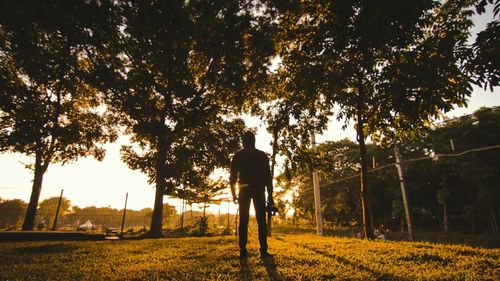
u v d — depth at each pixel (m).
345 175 51.06
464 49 7.05
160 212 17.03
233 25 10.71
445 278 3.30
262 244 4.62
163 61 7.77
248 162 4.69
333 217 53.34
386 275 3.45
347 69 9.14
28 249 6.32
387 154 49.12
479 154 41.16
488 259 4.48
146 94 8.21
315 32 8.91
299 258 4.54
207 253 5.29
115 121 21.55
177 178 15.27
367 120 10.88
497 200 37.72
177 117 8.59
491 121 40.88
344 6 5.90
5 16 7.20
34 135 15.44
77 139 20.19
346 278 3.31
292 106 11.17
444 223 44.06
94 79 8.42
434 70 7.48
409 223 28.09
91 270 3.93
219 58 11.70
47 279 3.37
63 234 12.33
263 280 3.20
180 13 7.32
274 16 12.80
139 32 7.25
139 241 8.71
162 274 3.58
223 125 18.95
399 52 8.66
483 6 4.23
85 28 7.50
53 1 6.87
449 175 43.69
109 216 27.52
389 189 47.88
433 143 44.84
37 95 14.91
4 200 38.16
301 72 10.13
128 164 16.91
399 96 8.16
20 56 9.08
